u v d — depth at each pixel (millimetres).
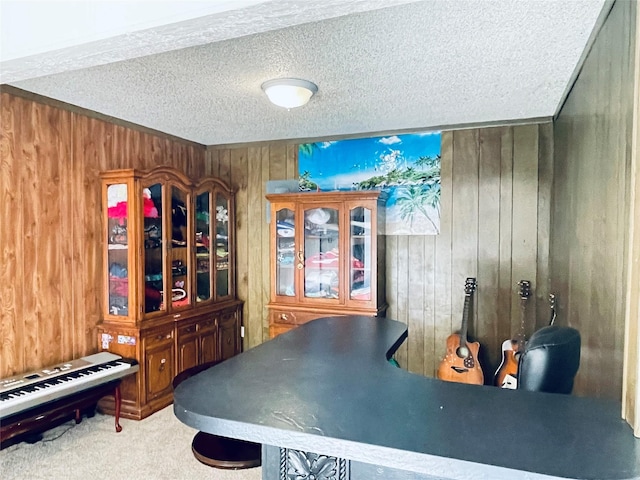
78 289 3150
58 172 2994
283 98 2553
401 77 2465
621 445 888
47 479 2389
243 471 2498
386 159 3867
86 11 1354
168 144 4008
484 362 3605
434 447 886
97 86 2621
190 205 3719
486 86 2631
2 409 2287
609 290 1464
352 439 925
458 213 3666
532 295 3469
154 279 3402
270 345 1768
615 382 1368
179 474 2455
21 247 2768
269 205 4320
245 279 4461
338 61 2225
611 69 1494
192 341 3717
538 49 2057
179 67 2307
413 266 3812
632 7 1219
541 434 940
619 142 1362
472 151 3607
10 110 2686
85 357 3111
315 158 4117
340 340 1852
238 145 4406
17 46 1469
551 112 3252
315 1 1114
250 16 1191
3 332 2672
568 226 2494
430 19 1755
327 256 3762
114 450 2725
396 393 1200
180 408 1109
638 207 933
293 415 1053
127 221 3201
